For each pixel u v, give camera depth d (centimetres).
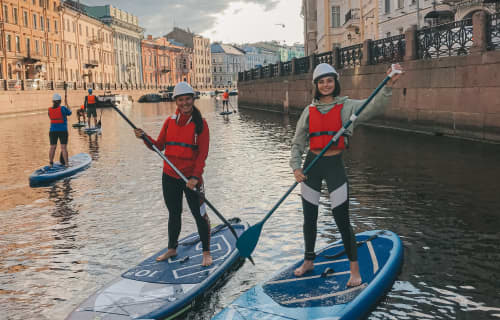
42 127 2402
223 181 853
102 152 1328
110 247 510
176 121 421
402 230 530
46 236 557
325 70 353
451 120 1360
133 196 755
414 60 1525
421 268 416
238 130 1872
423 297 361
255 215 619
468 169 852
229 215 626
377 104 333
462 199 652
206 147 422
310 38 5041
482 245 475
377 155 1065
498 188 703
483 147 1109
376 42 1814
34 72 4962
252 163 1047
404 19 2641
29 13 4928
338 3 4147
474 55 1247
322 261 407
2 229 589
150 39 9619
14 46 4628
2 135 1950
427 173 836
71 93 5153
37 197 769
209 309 355
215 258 425
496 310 341
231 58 14238
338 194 354
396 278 394
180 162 419
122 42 8081
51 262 471
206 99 7794
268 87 3506
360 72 1911
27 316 360
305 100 2708
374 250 424
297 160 371
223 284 397
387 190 723
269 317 311
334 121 353
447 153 1042
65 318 325
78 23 6288
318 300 333
